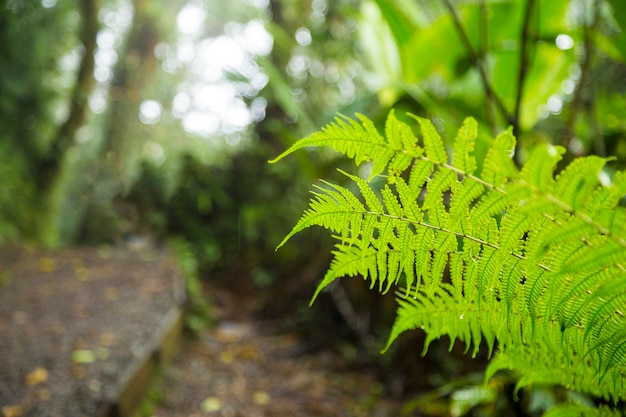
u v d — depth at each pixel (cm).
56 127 753
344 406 272
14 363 248
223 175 609
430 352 273
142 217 642
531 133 162
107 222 639
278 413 262
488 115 155
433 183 59
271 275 526
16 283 389
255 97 581
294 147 60
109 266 466
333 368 324
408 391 276
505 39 207
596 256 53
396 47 222
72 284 401
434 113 162
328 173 228
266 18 600
